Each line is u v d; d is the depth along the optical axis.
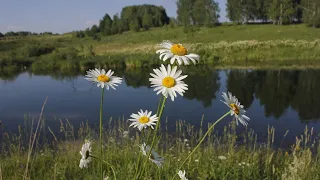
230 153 6.49
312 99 15.54
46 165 5.70
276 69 26.45
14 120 12.28
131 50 44.09
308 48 37.38
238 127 10.70
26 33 101.88
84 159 2.39
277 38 47.38
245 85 19.97
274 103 15.00
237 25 70.31
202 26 73.94
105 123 11.27
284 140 9.40
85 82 23.09
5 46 58.34
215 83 20.88
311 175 4.74
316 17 56.16
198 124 11.21
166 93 2.12
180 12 80.62
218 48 39.94
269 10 68.50
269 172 5.17
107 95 17.81
